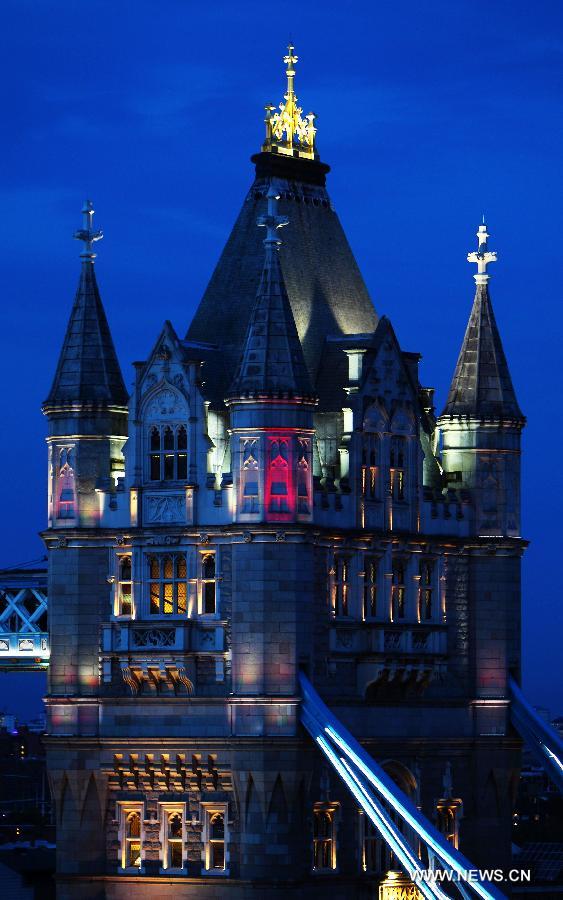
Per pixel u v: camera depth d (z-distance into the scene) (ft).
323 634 376.07
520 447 406.82
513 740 400.26
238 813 369.71
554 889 472.44
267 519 368.07
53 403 385.50
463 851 396.57
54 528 384.47
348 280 409.08
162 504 377.30
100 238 393.29
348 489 381.81
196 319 402.31
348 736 362.12
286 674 367.04
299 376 371.56
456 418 402.72
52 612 384.68
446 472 403.95
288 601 367.66
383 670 382.22
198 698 372.99
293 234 403.13
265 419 368.89
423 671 389.60
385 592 386.52
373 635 382.63
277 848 367.66
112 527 381.19
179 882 374.02
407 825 387.34
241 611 368.68
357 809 381.19
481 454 402.72
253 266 400.06
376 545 384.88
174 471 377.50
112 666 379.76
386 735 385.70
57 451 385.70
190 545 374.22
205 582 374.02
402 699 389.19
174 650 372.17
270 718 366.43
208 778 373.20
